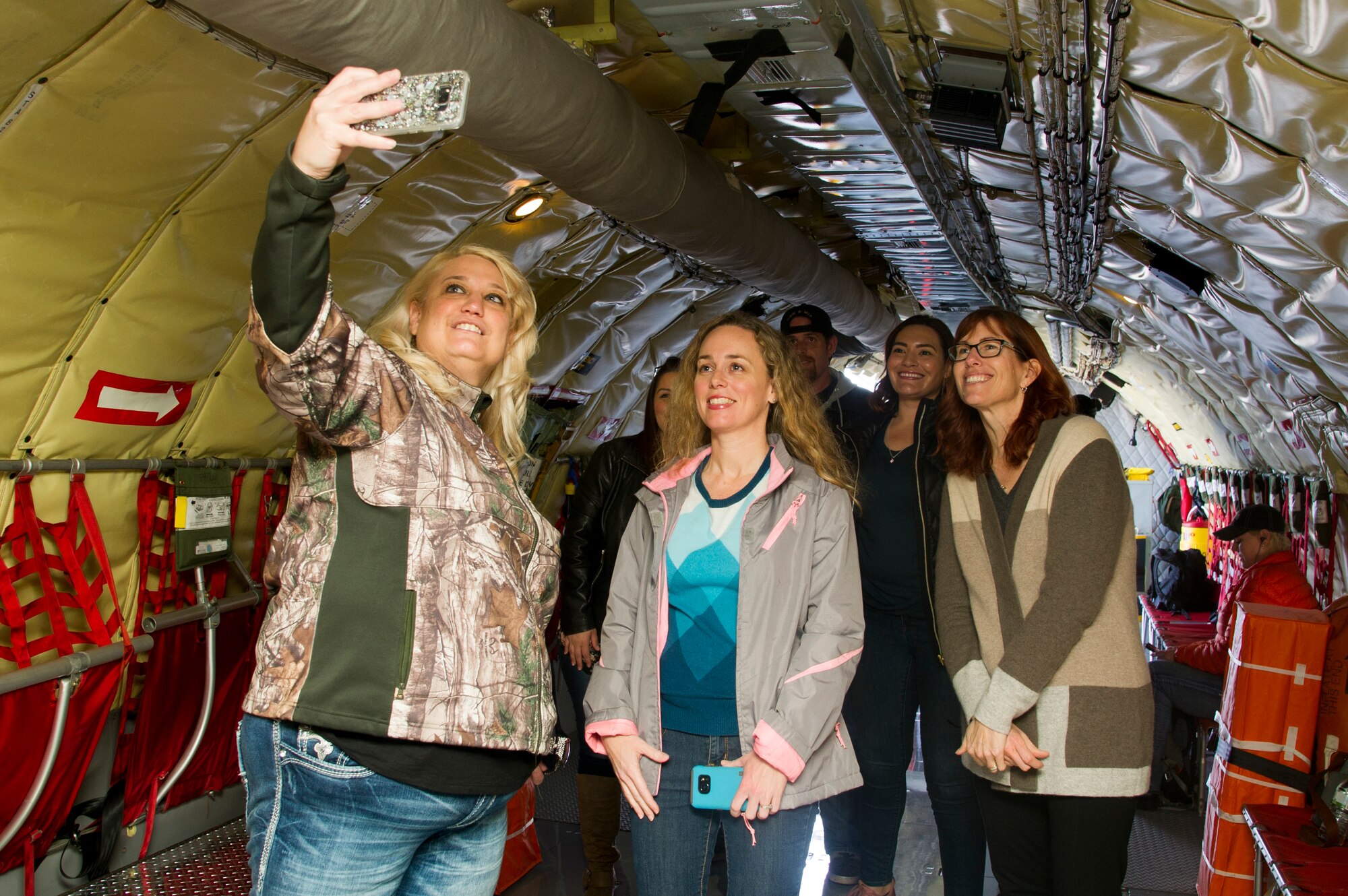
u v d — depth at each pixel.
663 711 2.39
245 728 1.78
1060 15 2.61
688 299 6.41
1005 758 2.45
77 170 2.42
